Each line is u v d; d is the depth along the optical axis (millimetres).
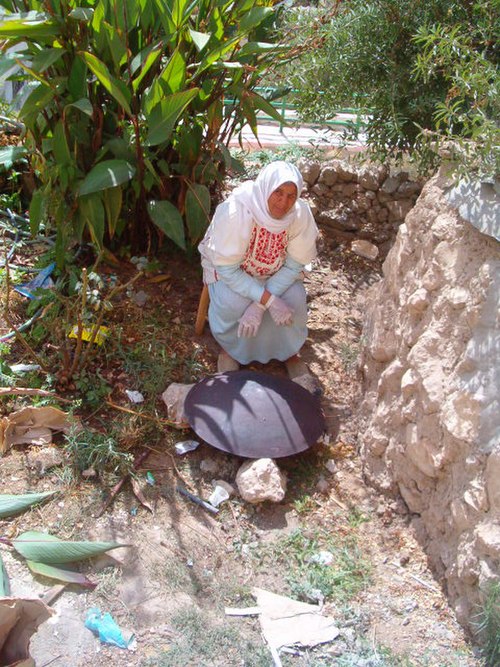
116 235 4387
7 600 2312
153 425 3504
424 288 3213
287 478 3400
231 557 3039
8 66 3756
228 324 3750
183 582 2910
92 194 3879
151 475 3320
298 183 3361
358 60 4160
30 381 3574
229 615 2811
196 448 3461
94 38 3680
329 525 3217
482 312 2889
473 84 3152
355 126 4750
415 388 3111
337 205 4918
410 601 2900
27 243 4371
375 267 4770
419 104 4094
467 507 2760
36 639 2631
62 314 3848
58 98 3848
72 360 3701
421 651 2715
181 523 3146
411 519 3201
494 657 2615
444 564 2930
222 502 3240
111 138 4004
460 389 2852
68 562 2881
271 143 5695
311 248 3668
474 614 2699
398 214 4852
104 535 3045
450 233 3145
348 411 3764
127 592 2842
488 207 3010
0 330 3816
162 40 3621
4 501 3055
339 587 2947
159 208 4023
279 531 3170
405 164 5121
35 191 3957
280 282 3691
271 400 3391
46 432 3391
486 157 3062
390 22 4066
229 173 5008
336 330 4242
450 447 2869
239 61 4070
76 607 2764
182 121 4082
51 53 3547
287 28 4238
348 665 2641
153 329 3973
